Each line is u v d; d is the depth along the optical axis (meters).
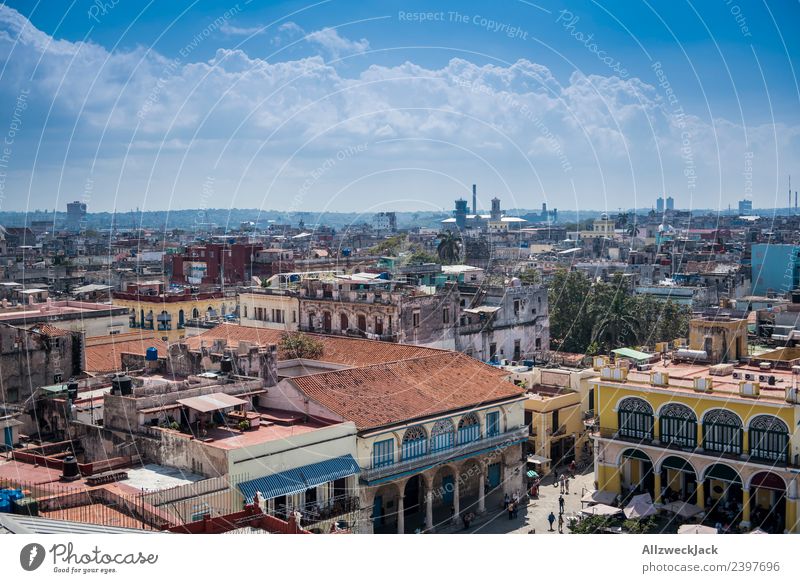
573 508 66.38
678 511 62.72
